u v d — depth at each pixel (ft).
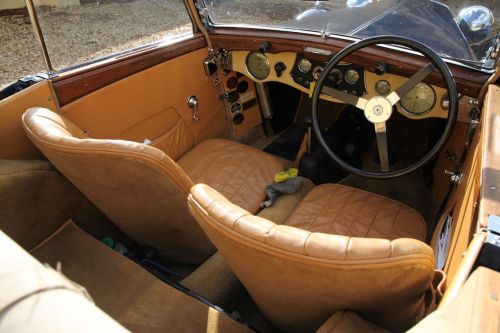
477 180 2.74
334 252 2.03
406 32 4.99
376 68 5.08
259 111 7.68
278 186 5.43
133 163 3.14
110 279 3.87
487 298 1.74
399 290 2.15
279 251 2.11
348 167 5.09
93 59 4.86
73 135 4.01
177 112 6.20
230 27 6.29
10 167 3.93
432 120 6.34
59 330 1.50
